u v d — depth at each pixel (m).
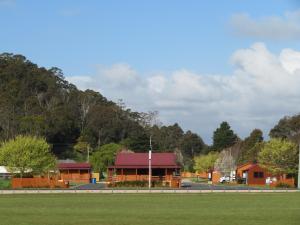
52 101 187.00
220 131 188.62
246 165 114.44
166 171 95.00
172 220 32.75
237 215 35.91
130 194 61.28
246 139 154.75
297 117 153.62
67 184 83.81
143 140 159.38
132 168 94.38
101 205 44.50
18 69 191.25
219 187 86.12
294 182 94.25
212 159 152.75
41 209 40.44
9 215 35.72
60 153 168.00
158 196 57.25
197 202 47.97
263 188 82.19
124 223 31.14
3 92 180.62
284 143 102.12
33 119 163.00
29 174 88.81
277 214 36.53
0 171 104.94
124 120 189.88
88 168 120.00
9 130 160.75
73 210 39.59
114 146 144.38
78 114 184.00
